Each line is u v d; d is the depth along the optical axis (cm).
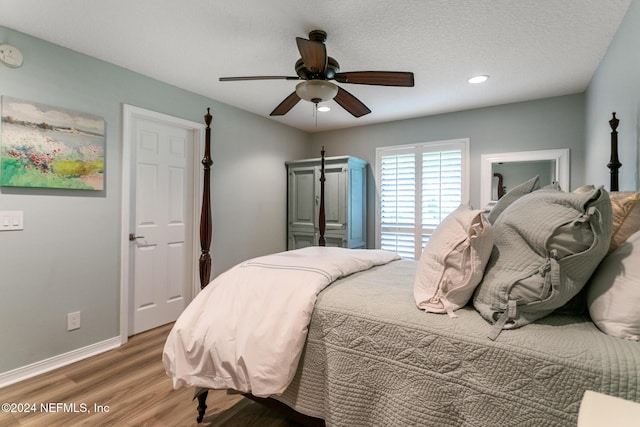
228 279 168
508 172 356
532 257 108
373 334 121
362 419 121
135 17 197
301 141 477
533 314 106
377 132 438
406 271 190
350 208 407
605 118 241
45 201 225
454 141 384
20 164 210
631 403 63
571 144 326
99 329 254
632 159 186
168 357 156
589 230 98
